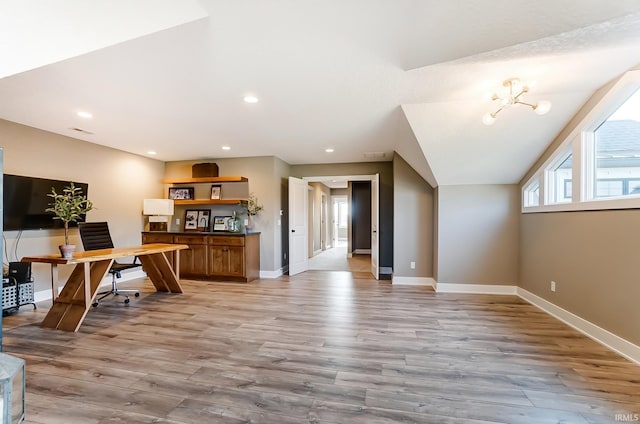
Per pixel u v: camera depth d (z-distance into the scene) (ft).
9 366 4.33
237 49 6.43
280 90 8.67
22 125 11.93
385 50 6.52
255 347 8.28
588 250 9.11
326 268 21.84
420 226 16.35
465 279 14.51
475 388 6.29
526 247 13.14
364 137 13.80
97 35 4.86
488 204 14.25
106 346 8.31
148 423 5.19
